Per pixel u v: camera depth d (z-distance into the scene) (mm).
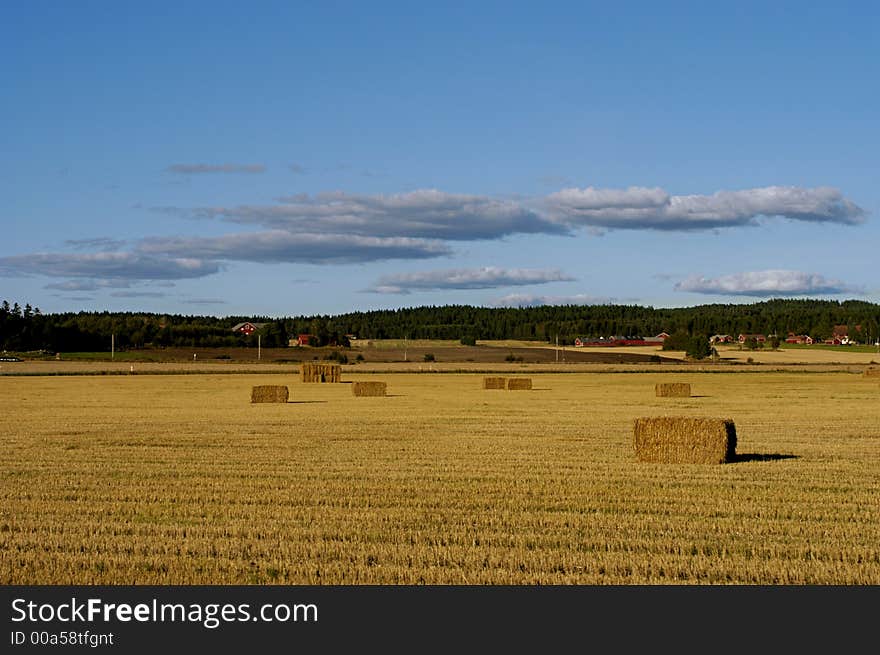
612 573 11703
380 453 23359
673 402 45656
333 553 12492
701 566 11883
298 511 15344
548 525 14250
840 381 69312
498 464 21172
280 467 20672
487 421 33469
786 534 13664
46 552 12672
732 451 21641
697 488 17734
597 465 21031
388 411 39062
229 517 14906
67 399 47938
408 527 14078
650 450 21656
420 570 11758
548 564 11984
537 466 20844
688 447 21469
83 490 17531
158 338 141000
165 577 11688
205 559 12289
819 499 16531
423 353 129375
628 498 16609
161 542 13164
